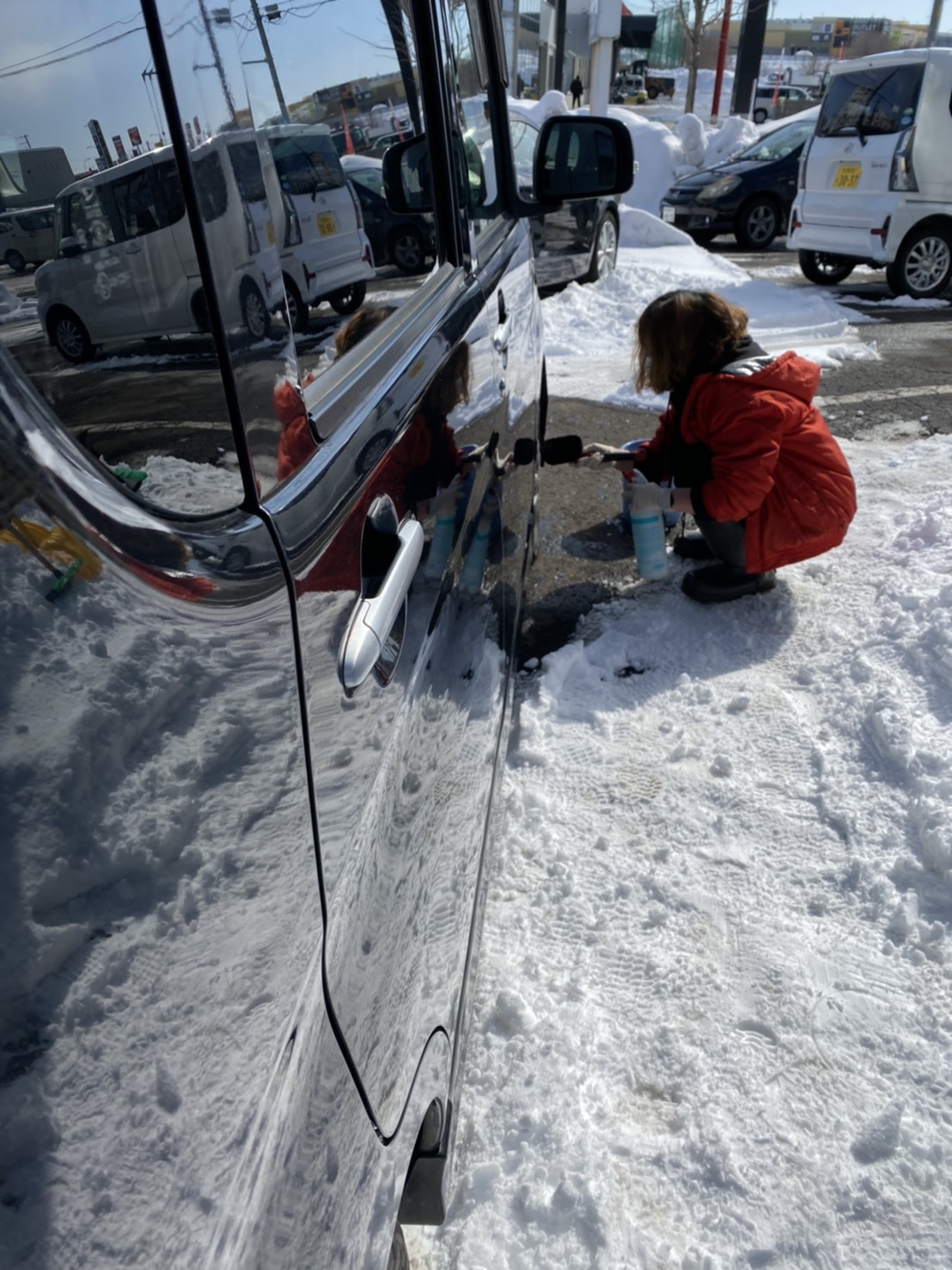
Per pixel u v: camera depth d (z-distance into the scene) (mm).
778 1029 1785
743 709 2715
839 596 3189
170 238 686
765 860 2188
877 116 7582
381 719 978
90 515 576
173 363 678
